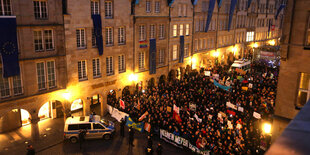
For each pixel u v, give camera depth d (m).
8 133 24.86
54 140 24.05
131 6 32.03
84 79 28.42
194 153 22.19
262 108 26.23
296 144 2.78
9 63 21.45
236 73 41.34
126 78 33.16
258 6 69.88
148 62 36.03
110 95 32.91
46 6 23.95
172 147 23.58
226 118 23.50
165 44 38.12
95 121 24.11
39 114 28.34
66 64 26.17
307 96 14.09
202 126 22.64
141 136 25.61
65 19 25.25
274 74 41.50
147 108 28.05
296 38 13.86
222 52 56.34
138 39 33.69
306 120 3.57
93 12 28.00
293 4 13.47
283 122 14.89
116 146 23.44
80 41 27.44
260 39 75.06
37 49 24.00
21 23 22.31
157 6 35.56
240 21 62.56
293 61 14.05
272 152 2.62
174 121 24.64
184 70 43.81
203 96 30.42
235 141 21.38
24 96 23.50
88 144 23.56
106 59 30.45
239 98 29.27
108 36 30.05
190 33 43.62
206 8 48.22
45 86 25.16
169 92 33.91
